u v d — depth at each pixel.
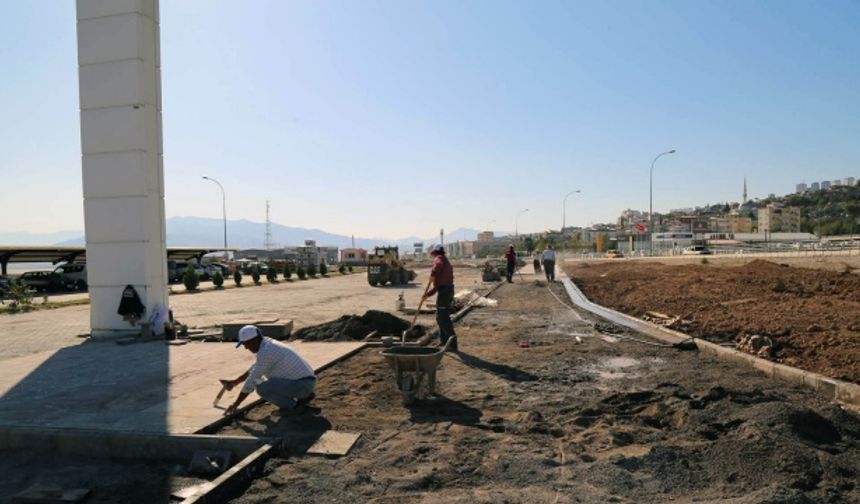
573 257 83.38
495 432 5.72
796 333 10.62
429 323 14.31
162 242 13.77
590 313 16.22
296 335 12.47
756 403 6.29
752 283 22.16
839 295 17.95
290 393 6.38
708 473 4.53
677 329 12.05
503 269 38.78
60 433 5.73
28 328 15.70
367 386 7.66
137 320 13.02
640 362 9.10
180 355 10.38
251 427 5.97
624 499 4.10
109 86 13.26
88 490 4.66
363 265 81.62
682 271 32.28
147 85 13.39
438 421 6.07
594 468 4.61
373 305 21.48
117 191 13.23
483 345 10.84
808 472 4.42
